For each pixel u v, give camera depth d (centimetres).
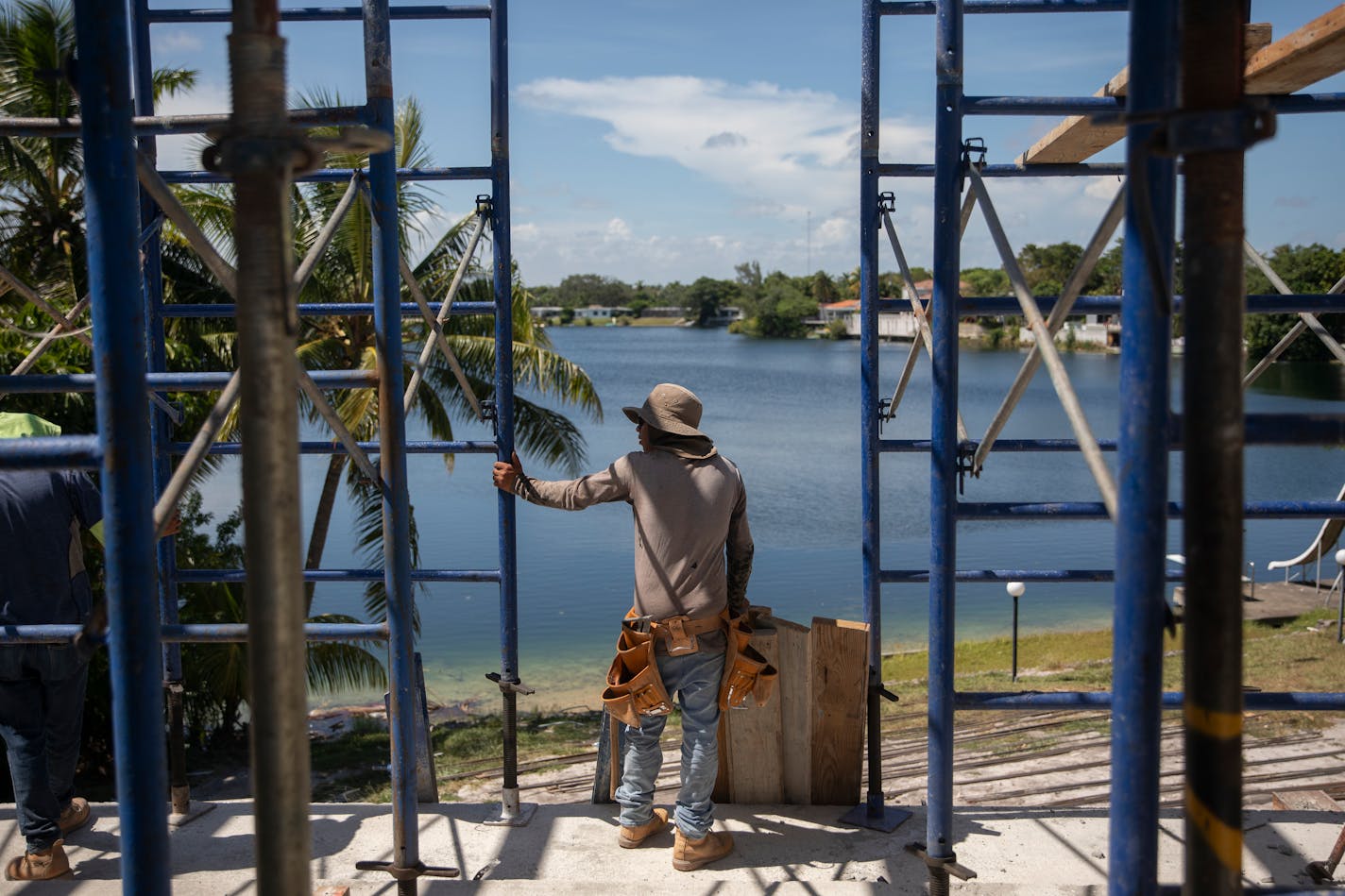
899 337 15750
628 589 2516
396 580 308
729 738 418
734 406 7694
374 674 1518
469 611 2316
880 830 393
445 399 1698
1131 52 165
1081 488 3991
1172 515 321
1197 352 144
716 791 421
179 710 411
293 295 149
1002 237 243
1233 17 139
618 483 366
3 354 1087
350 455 293
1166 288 168
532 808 415
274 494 147
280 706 149
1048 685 1212
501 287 407
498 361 407
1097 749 800
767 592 2466
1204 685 146
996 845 377
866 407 407
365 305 404
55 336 349
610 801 421
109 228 160
